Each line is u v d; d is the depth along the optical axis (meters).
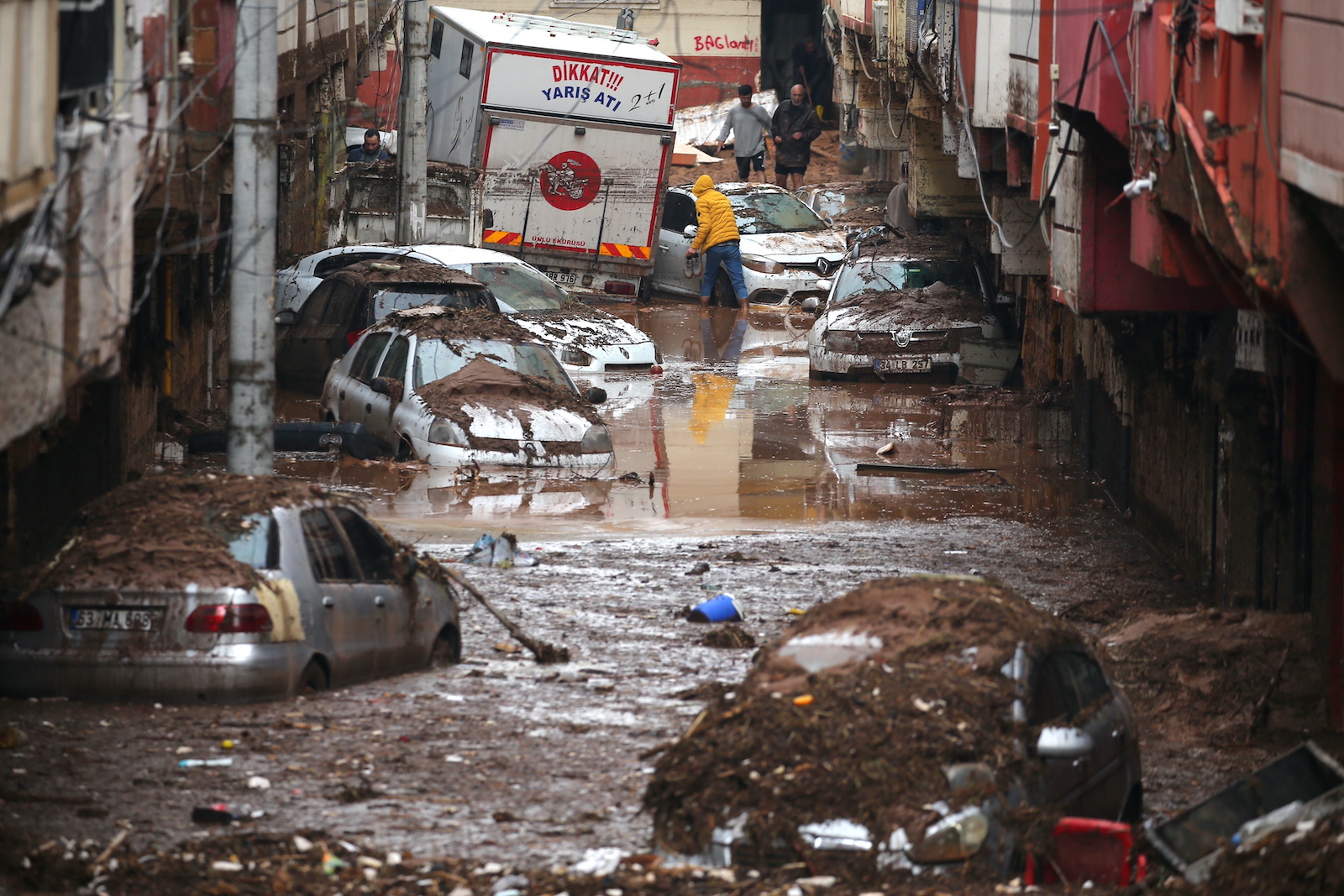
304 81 83.25
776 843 20.41
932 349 78.88
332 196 98.25
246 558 30.20
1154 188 30.62
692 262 106.12
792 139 137.88
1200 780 29.08
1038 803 21.47
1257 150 24.27
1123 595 42.97
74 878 20.97
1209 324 43.56
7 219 19.66
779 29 167.12
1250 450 39.06
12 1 19.70
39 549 39.72
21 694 29.62
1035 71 47.03
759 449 64.50
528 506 54.03
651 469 60.47
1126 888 20.31
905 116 100.88
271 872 21.52
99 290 24.78
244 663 29.47
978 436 67.75
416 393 60.50
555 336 79.12
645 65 101.19
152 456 56.34
